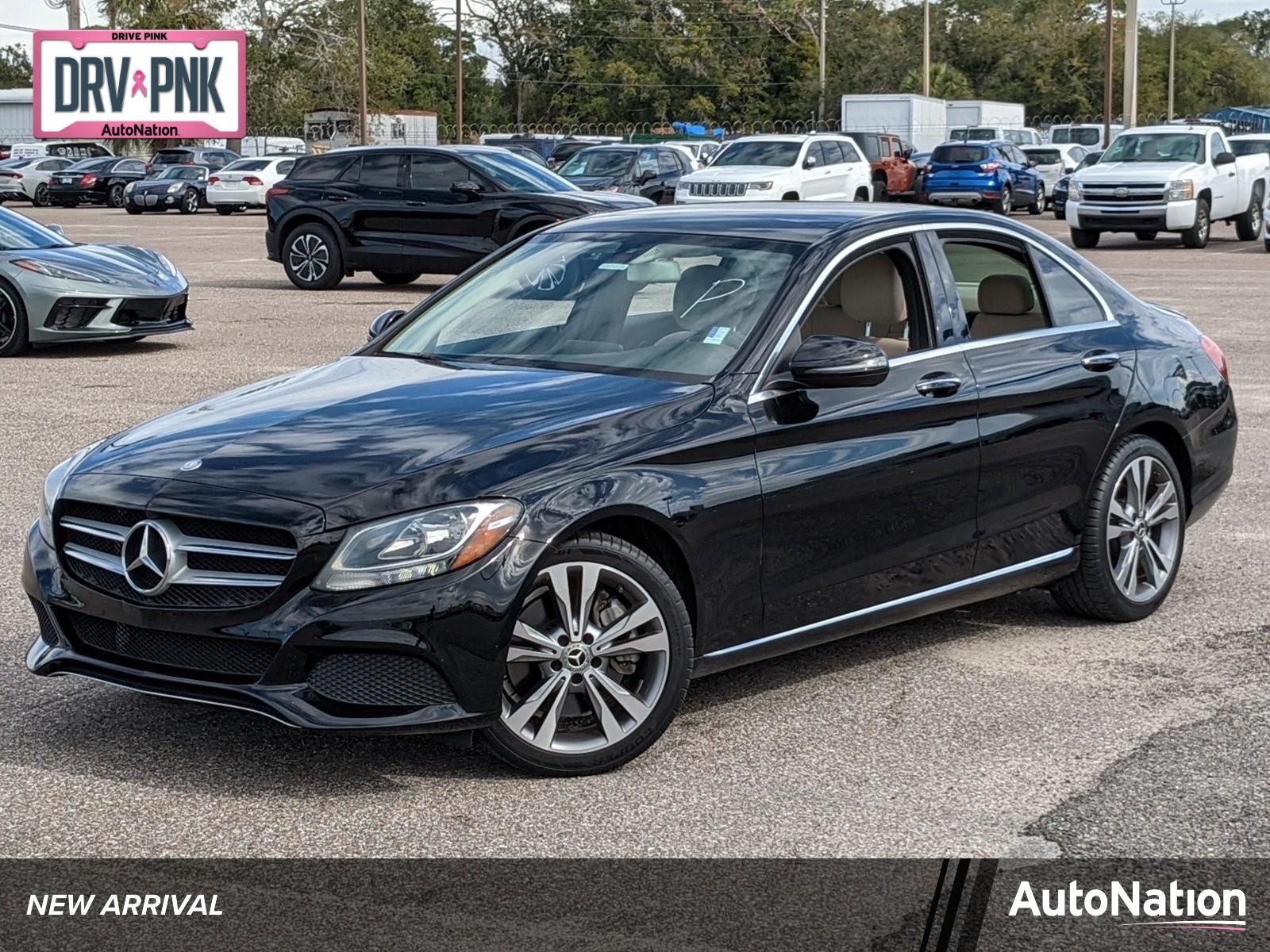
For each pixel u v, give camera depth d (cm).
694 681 541
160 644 447
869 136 3800
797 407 495
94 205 5141
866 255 539
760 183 2816
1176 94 12875
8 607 625
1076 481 588
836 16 9825
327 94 7744
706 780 451
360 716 426
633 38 9612
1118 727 497
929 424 531
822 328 549
